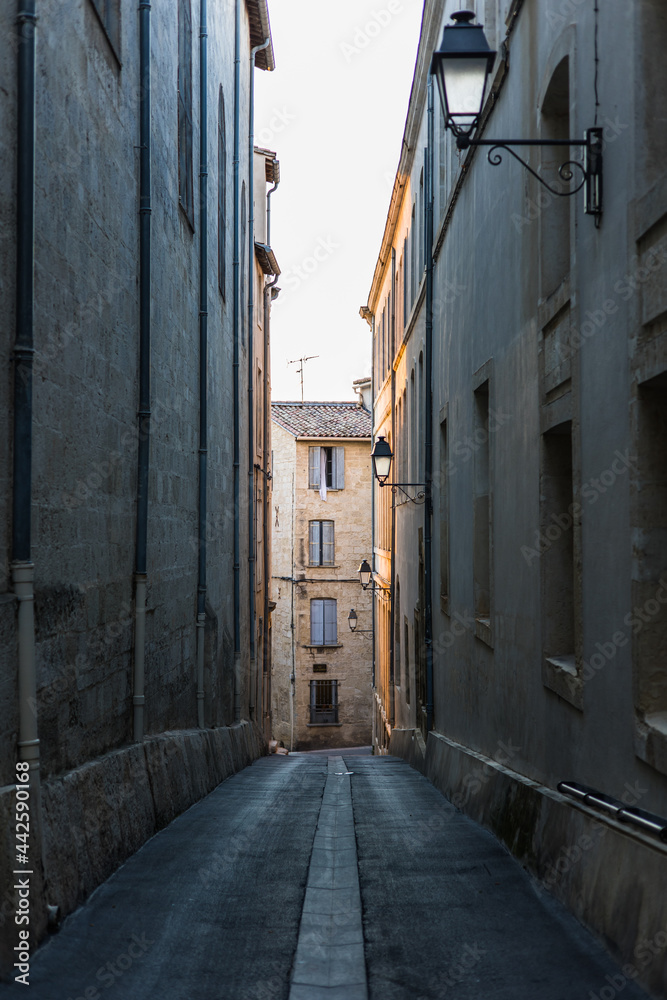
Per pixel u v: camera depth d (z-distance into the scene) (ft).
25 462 17.51
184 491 37.11
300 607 128.16
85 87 22.48
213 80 47.44
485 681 32.94
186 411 37.76
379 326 109.40
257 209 84.02
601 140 18.67
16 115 17.58
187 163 38.81
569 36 20.98
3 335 17.04
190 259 39.14
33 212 17.87
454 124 18.97
